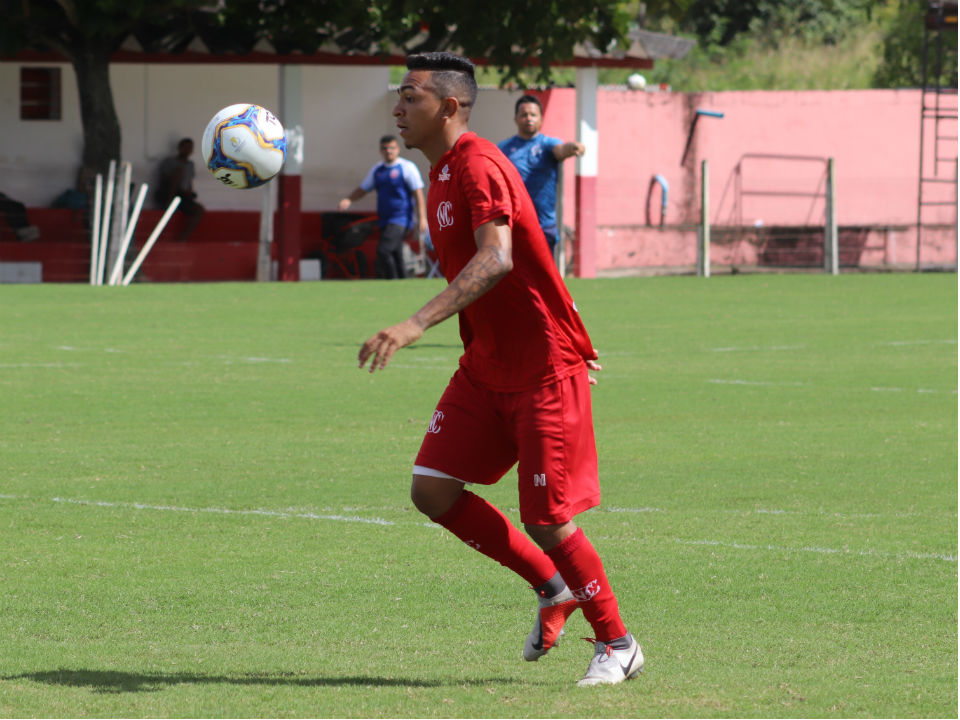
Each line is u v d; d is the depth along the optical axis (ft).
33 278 336.90
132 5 306.55
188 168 373.40
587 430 64.39
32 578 83.20
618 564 86.94
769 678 63.98
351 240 370.94
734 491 109.91
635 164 421.59
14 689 61.82
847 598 79.36
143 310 260.62
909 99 440.04
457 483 65.46
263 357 194.08
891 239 437.58
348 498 106.63
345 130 410.93
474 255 62.69
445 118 63.21
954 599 79.20
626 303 288.51
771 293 316.60
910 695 61.00
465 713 58.44
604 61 379.35
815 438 134.51
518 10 339.98
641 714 58.29
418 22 341.62
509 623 74.79
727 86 567.18
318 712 58.59
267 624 74.18
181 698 60.49
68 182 377.09
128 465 118.93
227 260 356.59
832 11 601.21
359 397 159.22
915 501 106.52
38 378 171.83
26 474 114.73
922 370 186.60
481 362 64.64
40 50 332.60
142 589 80.89
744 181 433.48
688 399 159.53
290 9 335.88
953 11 445.78
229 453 124.77
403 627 73.77
